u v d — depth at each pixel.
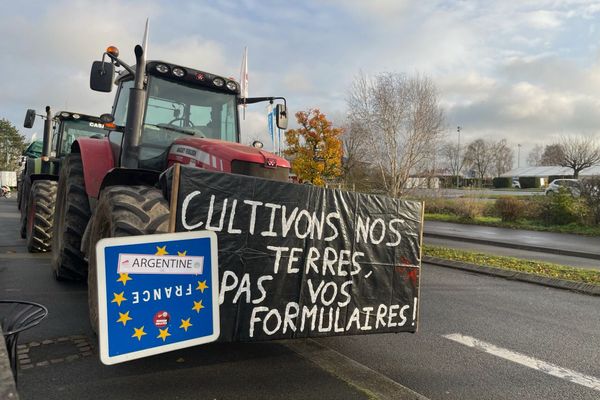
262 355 4.21
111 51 5.30
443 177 25.17
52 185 9.00
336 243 3.89
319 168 26.69
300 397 3.40
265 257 3.55
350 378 3.79
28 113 11.12
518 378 4.03
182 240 2.85
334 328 3.87
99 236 3.94
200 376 3.69
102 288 2.61
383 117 20.19
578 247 13.88
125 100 6.14
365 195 4.07
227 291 3.40
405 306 4.25
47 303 5.46
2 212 18.69
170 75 5.89
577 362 4.45
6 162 74.25
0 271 7.13
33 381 3.49
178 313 2.83
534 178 54.84
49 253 8.86
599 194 18.56
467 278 8.70
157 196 3.72
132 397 3.29
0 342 2.25
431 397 3.59
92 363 3.84
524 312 6.30
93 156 5.93
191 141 5.37
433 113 20.58
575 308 6.62
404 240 4.27
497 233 17.41
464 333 5.25
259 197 3.54
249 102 6.60
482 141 62.88
